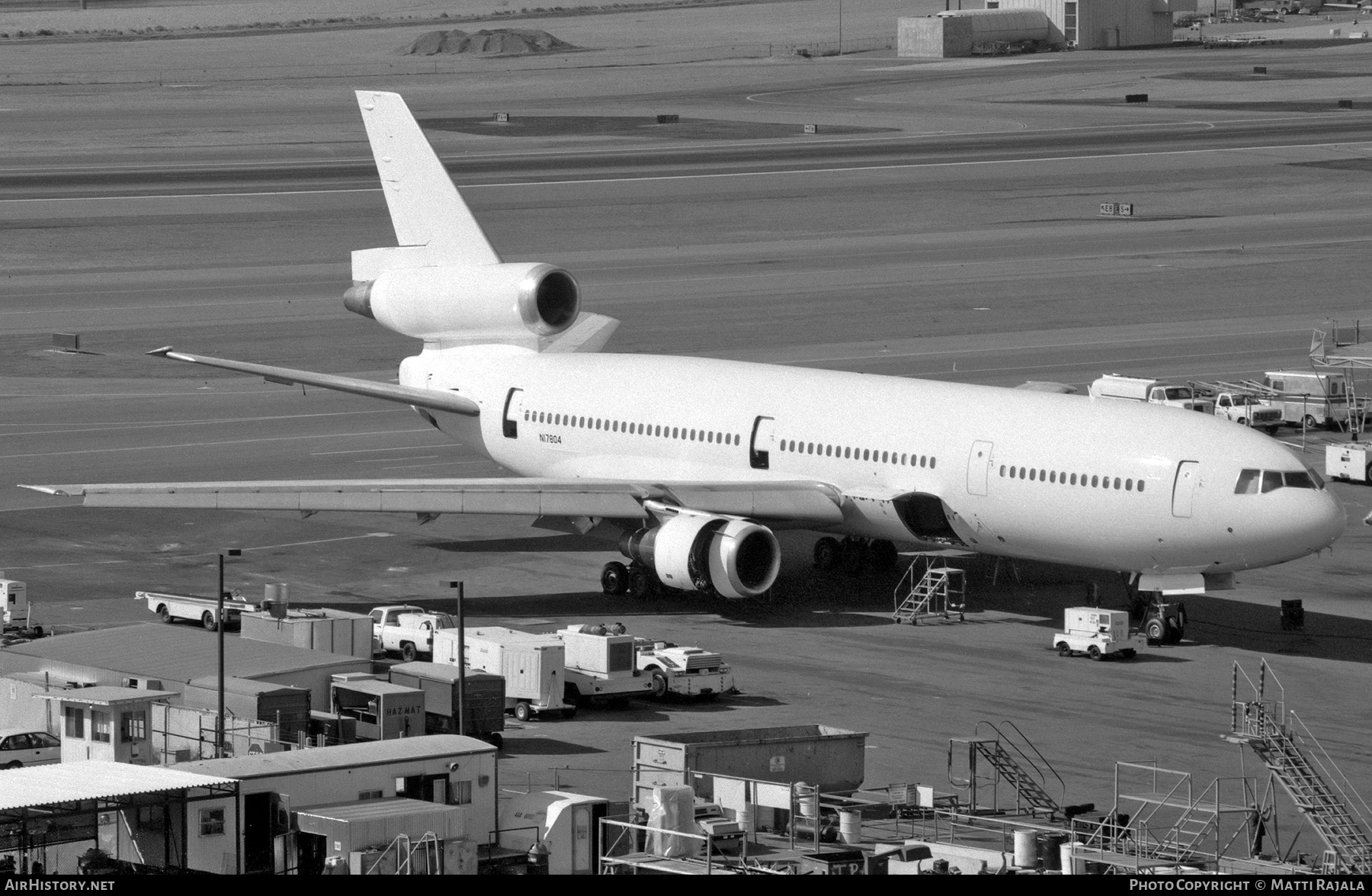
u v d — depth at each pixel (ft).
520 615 537.24
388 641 484.33
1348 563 612.29
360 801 331.57
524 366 649.20
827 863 317.42
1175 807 359.46
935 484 531.50
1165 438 497.46
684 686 449.48
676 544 528.63
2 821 313.12
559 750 411.34
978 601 561.43
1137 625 527.81
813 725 387.55
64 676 422.82
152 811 319.68
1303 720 436.76
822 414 563.48
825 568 600.80
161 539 631.97
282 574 584.81
